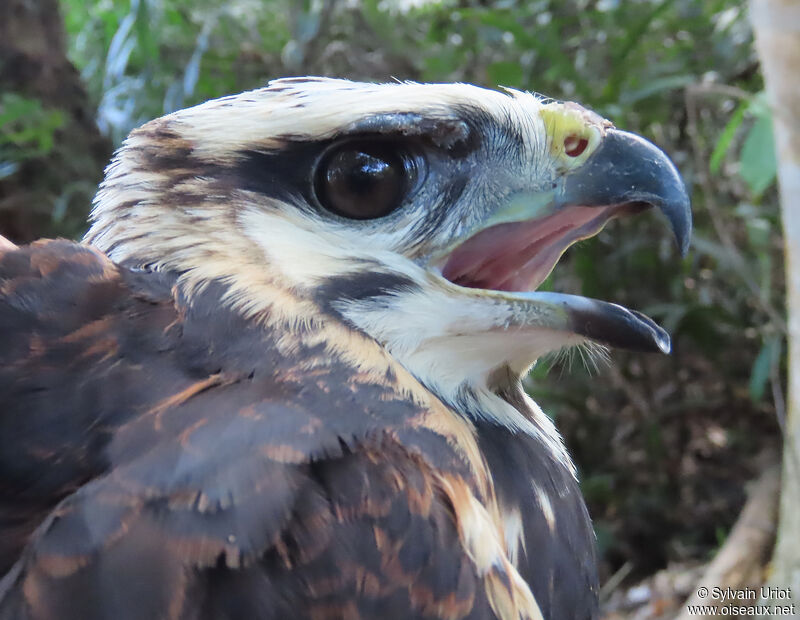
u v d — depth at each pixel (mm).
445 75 634
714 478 652
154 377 246
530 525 268
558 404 634
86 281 252
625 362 644
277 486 234
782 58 400
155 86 667
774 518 550
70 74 688
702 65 632
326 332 255
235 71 677
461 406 271
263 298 254
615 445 663
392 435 246
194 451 237
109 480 236
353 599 234
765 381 584
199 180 259
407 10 738
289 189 261
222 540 231
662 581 595
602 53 623
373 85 270
